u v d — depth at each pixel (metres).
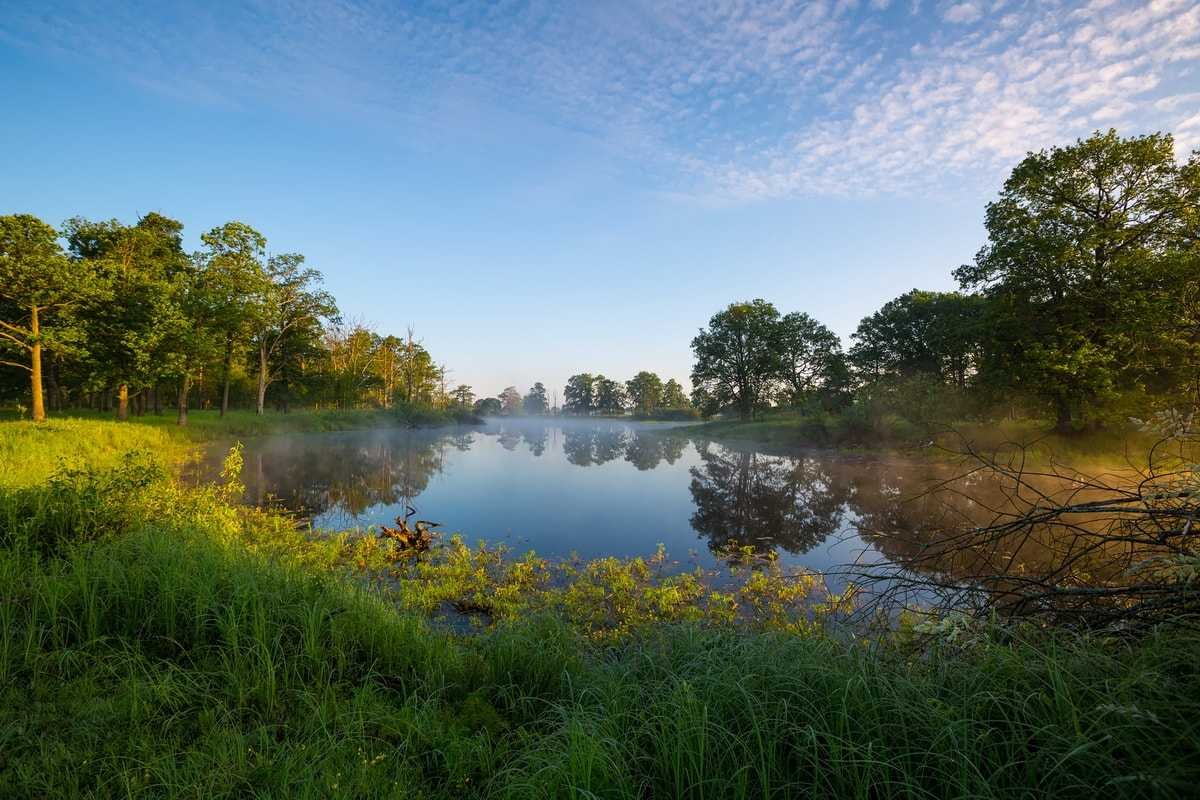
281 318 41.06
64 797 2.59
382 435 42.97
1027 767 2.29
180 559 5.27
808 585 7.95
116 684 3.55
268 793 2.63
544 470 22.92
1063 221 20.42
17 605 4.22
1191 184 18.52
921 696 2.86
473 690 4.13
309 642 4.12
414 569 8.62
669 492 17.23
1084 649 2.93
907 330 44.00
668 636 4.80
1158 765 2.10
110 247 28.77
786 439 34.38
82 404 35.88
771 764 2.59
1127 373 18.05
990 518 11.12
